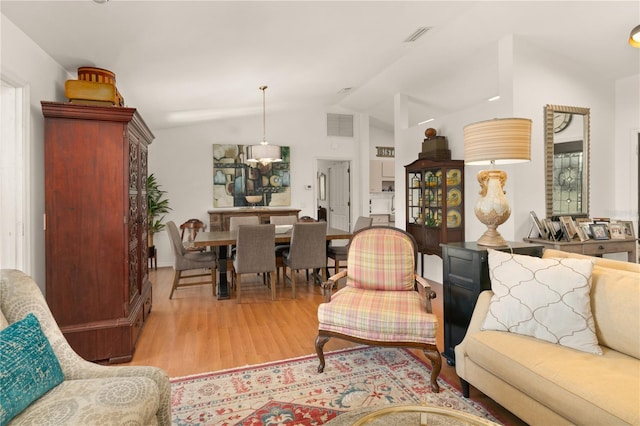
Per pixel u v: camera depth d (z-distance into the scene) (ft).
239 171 22.45
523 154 7.72
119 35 8.58
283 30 10.34
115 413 3.99
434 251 15.75
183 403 6.86
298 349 9.37
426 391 7.25
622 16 11.14
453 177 15.05
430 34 12.44
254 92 16.83
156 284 16.78
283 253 15.58
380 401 6.89
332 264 22.16
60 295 8.46
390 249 9.14
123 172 8.84
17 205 7.59
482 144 7.86
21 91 7.61
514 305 6.35
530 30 12.12
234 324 11.23
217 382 7.65
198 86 14.21
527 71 12.65
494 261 7.06
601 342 5.87
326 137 24.43
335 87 18.57
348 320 7.78
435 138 15.58
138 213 10.64
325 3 9.23
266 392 7.25
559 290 6.01
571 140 13.47
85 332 8.46
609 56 13.14
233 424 6.22
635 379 4.77
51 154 8.33
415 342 7.34
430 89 18.51
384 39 12.45
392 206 28.45
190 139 21.56
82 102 8.80
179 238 15.05
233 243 13.66
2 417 3.65
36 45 8.20
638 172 13.94
